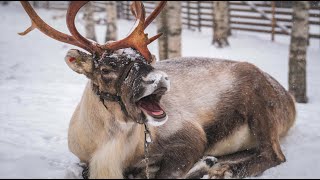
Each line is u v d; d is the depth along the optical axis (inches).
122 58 210.8
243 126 272.5
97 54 217.8
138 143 236.1
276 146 263.7
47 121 347.9
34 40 945.5
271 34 981.2
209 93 273.0
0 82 523.5
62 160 258.5
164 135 248.5
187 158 250.7
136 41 214.1
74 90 481.4
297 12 465.4
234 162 250.1
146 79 199.6
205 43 896.9
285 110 281.4
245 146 276.1
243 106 272.4
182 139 253.0
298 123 334.0
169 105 257.1
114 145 228.1
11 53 783.7
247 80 276.1
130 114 210.8
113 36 901.8
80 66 217.6
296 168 244.5
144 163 245.0
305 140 293.6
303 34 467.8
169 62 284.7
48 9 1507.1
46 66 665.0
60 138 304.5
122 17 1350.9
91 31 928.9
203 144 261.9
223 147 272.5
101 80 215.6
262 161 251.9
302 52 467.5
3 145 275.1
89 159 240.5
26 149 272.1
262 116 268.8
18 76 575.2
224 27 850.8
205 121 268.5
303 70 465.7
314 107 410.0
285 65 687.1
